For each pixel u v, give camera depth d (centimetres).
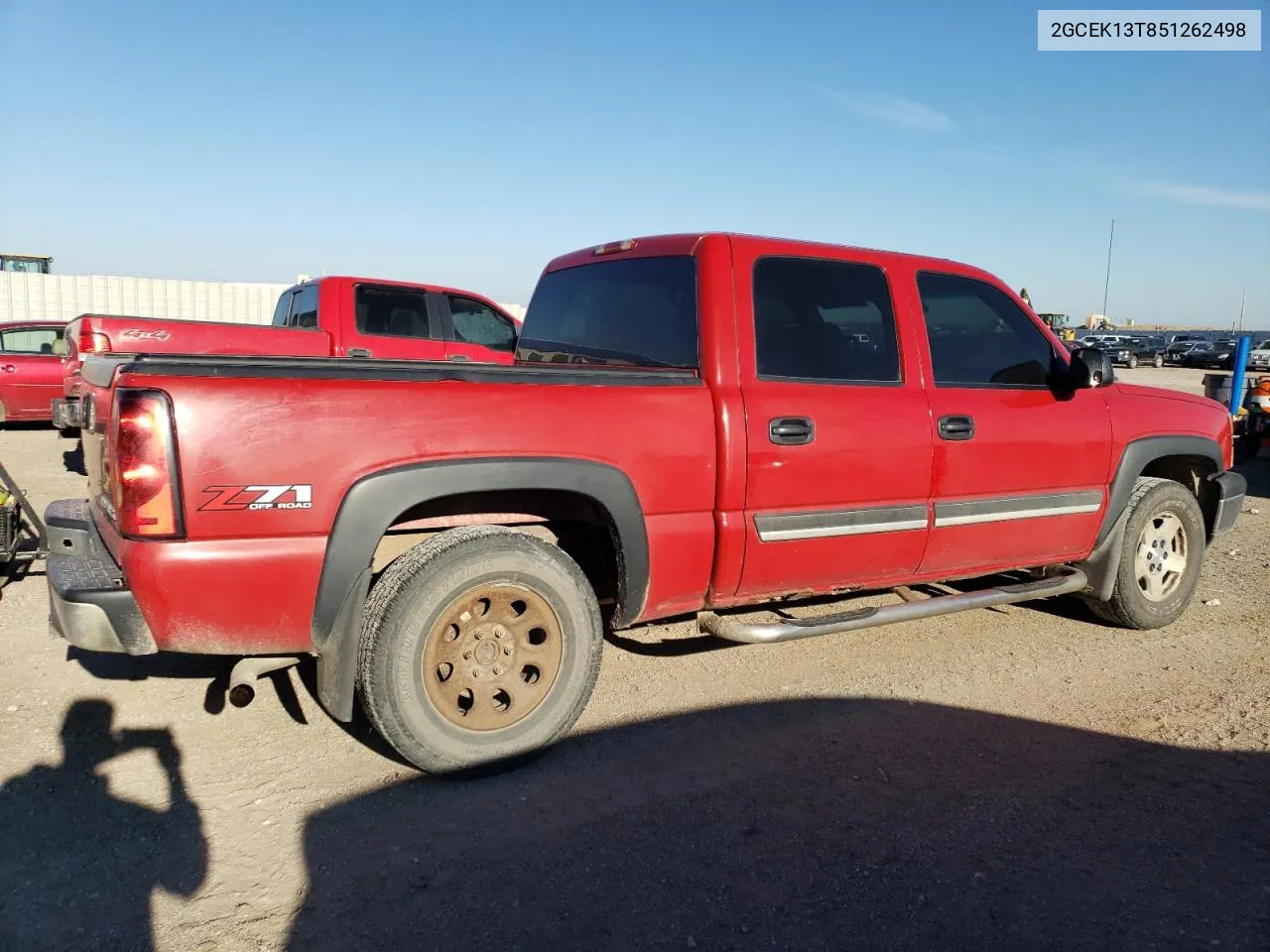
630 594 353
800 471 375
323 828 292
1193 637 504
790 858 283
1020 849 290
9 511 459
